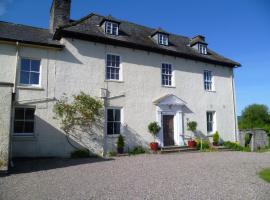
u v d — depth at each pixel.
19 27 15.05
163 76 17.92
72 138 13.73
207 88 20.23
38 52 13.52
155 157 13.65
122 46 16.12
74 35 14.39
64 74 14.02
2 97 8.82
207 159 12.91
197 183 7.70
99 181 7.80
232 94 21.52
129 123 15.77
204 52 20.81
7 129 8.78
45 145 13.04
